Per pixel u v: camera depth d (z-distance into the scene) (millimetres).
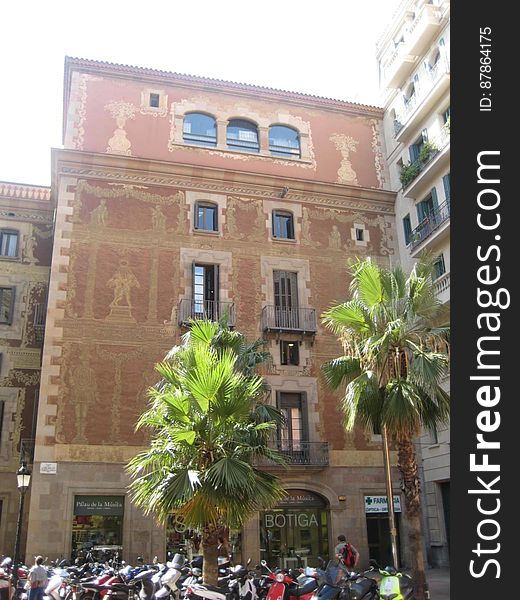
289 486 23500
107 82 27391
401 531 24375
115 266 24312
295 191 28047
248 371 18156
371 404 15242
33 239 28500
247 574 14281
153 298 24297
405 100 29594
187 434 12406
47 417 21656
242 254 26172
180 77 28375
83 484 21266
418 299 15758
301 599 12070
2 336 26672
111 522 21359
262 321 25375
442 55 26266
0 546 23641
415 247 26734
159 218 25547
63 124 28719
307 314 25969
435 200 26359
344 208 28781
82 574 15539
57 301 23172
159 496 12078
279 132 29484
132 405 22641
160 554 21203
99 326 23297
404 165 28391
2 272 27688
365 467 24547
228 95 29062
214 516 12172
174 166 26312
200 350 13297
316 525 23672
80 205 24734
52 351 22469
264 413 17781
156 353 23578
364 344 15664
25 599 14086
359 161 30312
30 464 24859
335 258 27594
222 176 26969
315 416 24625
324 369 17094
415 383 14938
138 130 26969
